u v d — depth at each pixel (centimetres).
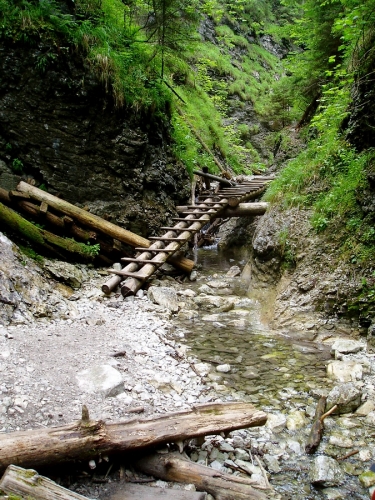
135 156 893
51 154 826
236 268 1012
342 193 699
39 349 464
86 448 289
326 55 1209
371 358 527
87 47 818
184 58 1385
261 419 345
